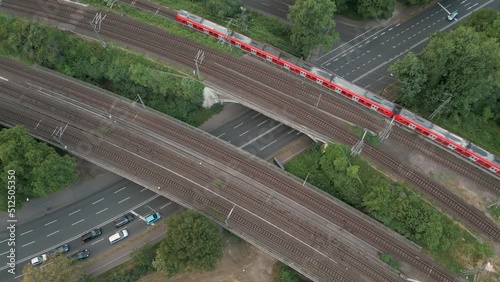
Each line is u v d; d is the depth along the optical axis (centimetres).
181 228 8506
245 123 10706
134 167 9694
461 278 8825
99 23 10762
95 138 9950
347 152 9562
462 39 8738
